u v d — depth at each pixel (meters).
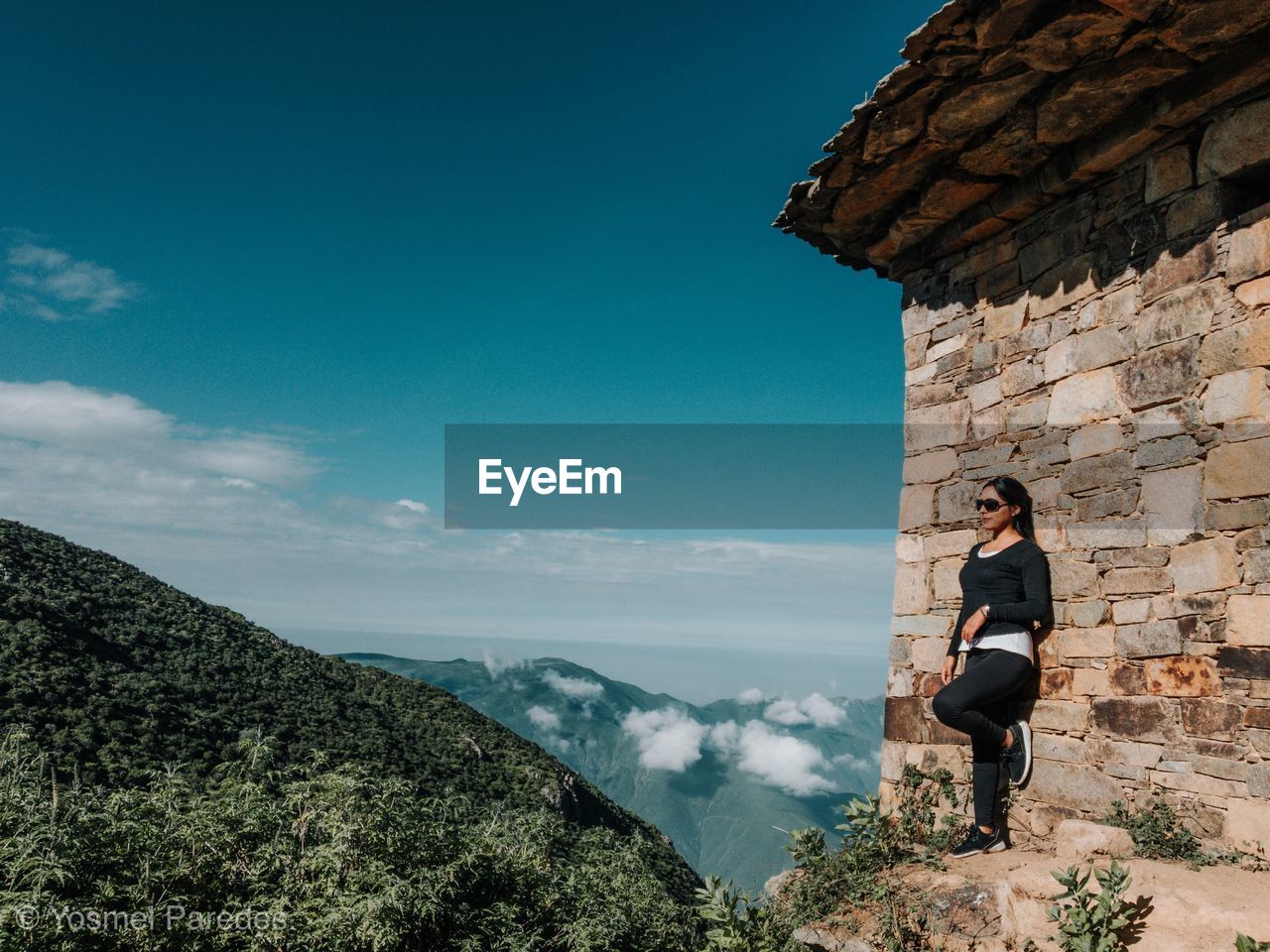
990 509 4.68
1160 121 4.02
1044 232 4.85
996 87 4.12
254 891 4.05
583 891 5.11
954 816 4.80
